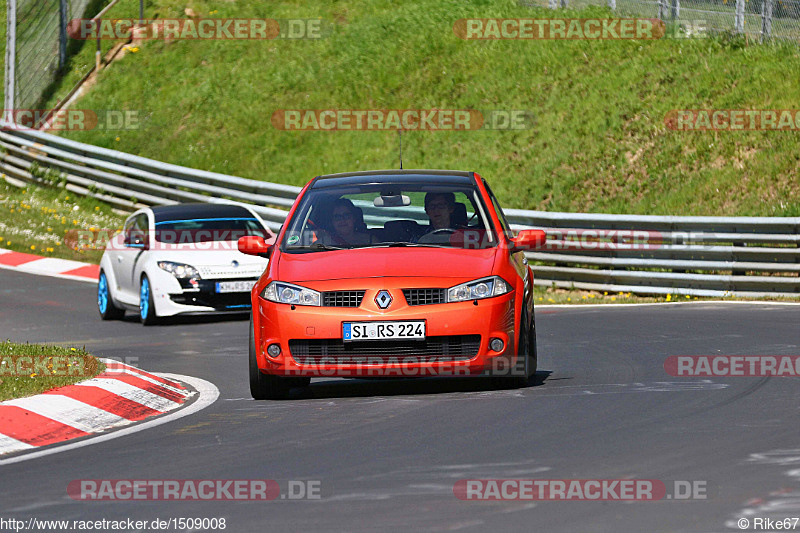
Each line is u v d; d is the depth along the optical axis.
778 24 90.38
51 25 116.31
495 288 29.52
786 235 57.28
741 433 23.09
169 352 43.69
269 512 18.16
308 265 30.31
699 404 26.88
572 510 17.53
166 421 28.03
